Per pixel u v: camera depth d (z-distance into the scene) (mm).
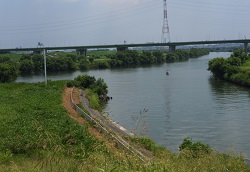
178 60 173750
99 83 73812
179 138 33969
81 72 129375
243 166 15305
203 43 161875
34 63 134500
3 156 17266
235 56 111375
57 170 9148
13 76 91938
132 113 47781
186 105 52875
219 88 72250
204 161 14086
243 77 76625
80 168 9141
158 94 65062
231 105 51656
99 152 11156
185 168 9961
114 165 8781
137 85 79875
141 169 8695
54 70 136125
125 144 13242
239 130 36844
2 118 31391
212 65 92438
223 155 18750
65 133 23656
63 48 160750
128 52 155125
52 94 54188
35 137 20938
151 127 38812
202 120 42188
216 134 35469
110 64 147000
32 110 37406
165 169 8828
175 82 83625
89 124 29953
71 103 49031
